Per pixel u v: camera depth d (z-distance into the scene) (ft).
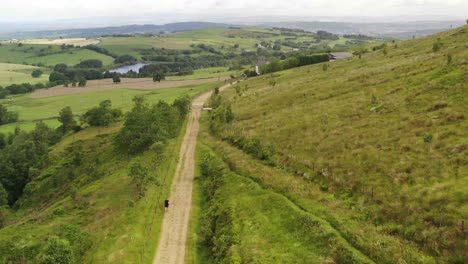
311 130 212.43
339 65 438.81
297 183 162.91
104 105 446.19
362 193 138.41
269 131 235.61
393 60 348.59
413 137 161.48
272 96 324.60
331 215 131.95
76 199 215.92
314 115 235.20
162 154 250.98
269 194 160.15
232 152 228.02
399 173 138.82
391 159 150.71
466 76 199.52
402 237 111.34
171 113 319.47
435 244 103.09
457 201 112.57
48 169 351.67
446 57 257.96
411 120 177.99
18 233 187.73
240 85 508.94
